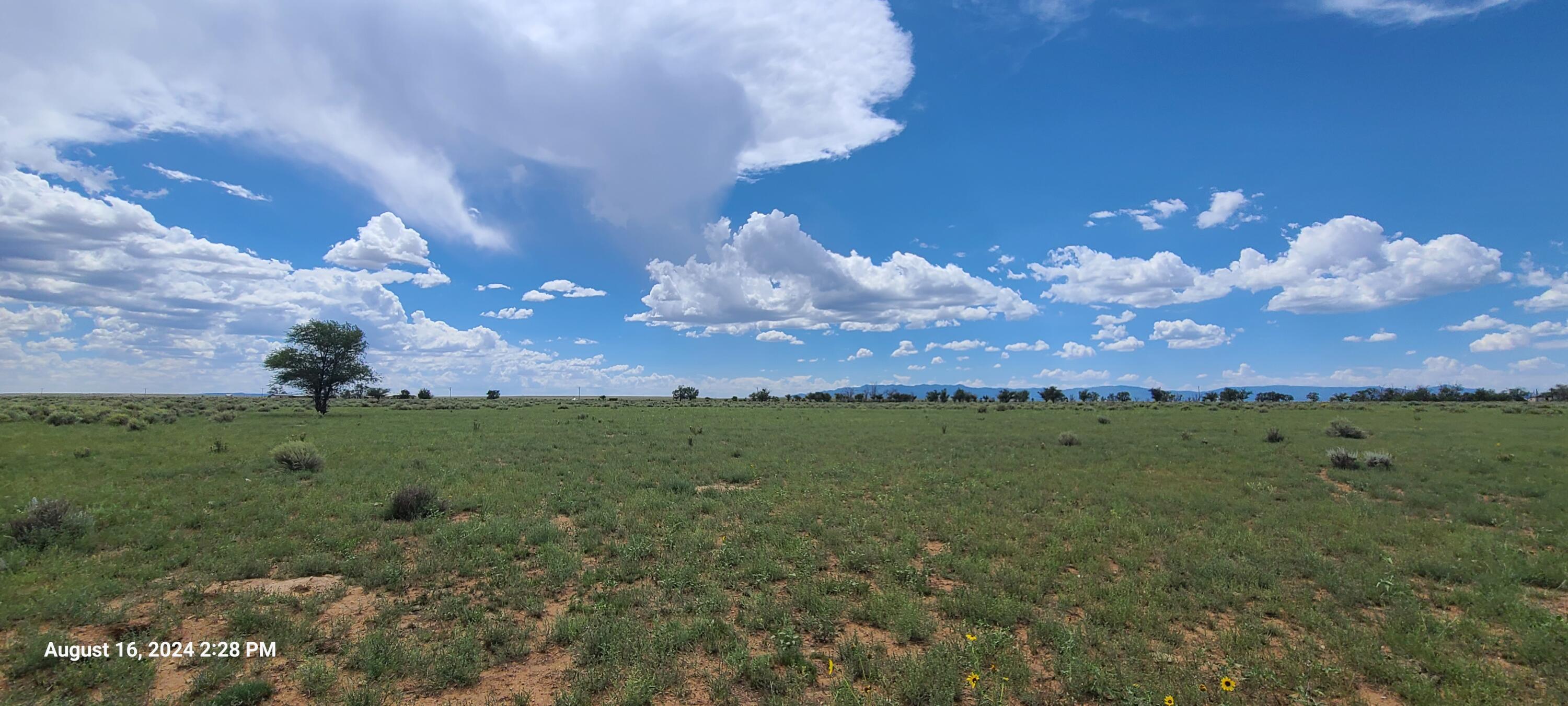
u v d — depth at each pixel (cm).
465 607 882
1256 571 1093
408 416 5656
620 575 1042
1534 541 1340
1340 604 954
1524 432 3728
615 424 4638
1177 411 6800
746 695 665
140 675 657
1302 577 1099
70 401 8969
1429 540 1335
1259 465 2427
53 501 1234
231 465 2242
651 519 1474
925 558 1208
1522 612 911
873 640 812
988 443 3334
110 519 1377
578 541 1259
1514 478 2102
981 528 1413
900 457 2734
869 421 5103
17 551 1075
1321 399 13425
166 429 3800
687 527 1392
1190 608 929
